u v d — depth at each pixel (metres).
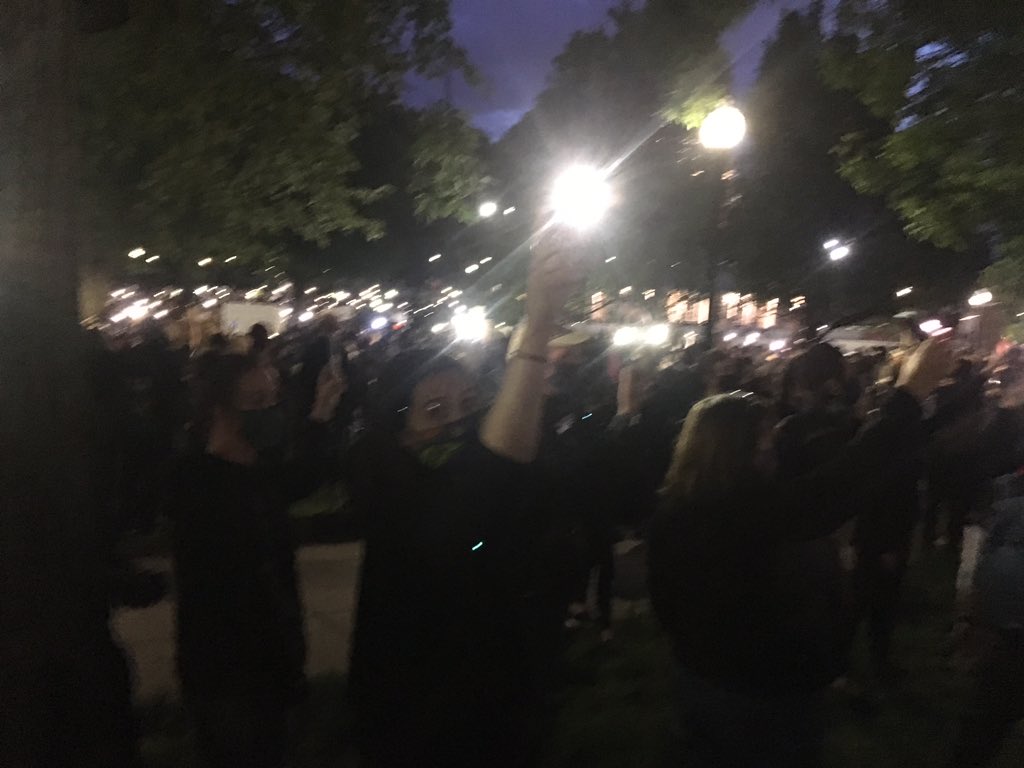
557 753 4.43
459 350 4.17
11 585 2.83
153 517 7.48
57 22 2.94
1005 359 6.13
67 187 2.99
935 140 8.95
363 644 2.47
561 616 4.38
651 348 6.24
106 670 3.07
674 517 2.96
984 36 8.20
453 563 2.32
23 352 2.88
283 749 3.36
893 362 5.14
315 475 3.86
